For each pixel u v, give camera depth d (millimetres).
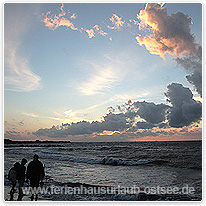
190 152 34625
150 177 12484
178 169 16219
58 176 12703
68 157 28234
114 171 15359
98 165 19984
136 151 42938
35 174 7430
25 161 8273
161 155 29359
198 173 13922
